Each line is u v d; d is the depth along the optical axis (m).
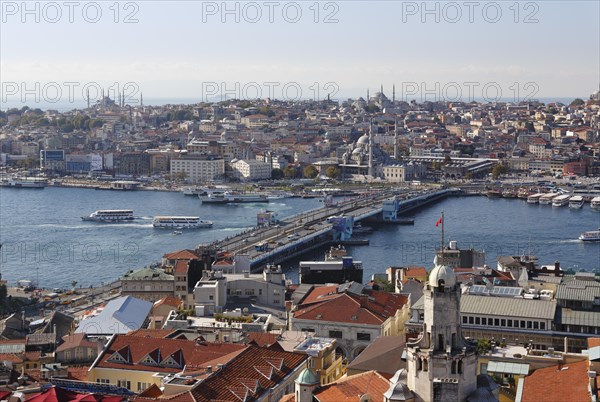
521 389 150.25
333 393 138.25
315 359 188.88
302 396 139.38
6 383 186.38
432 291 116.56
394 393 116.62
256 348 179.88
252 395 158.00
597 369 150.12
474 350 117.12
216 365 170.50
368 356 172.25
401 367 165.62
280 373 171.00
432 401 115.50
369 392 138.88
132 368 187.88
